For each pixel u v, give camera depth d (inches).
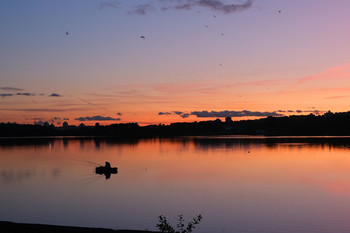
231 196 2064.5
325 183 2551.7
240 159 4549.7
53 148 7155.5
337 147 6658.5
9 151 6259.8
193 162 4222.4
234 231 1384.1
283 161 4254.4
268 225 1461.6
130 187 2418.8
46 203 1899.6
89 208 1779.0
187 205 1831.9
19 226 986.7
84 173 3233.3
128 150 6496.1
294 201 1915.6
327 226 1445.6
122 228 1430.9
